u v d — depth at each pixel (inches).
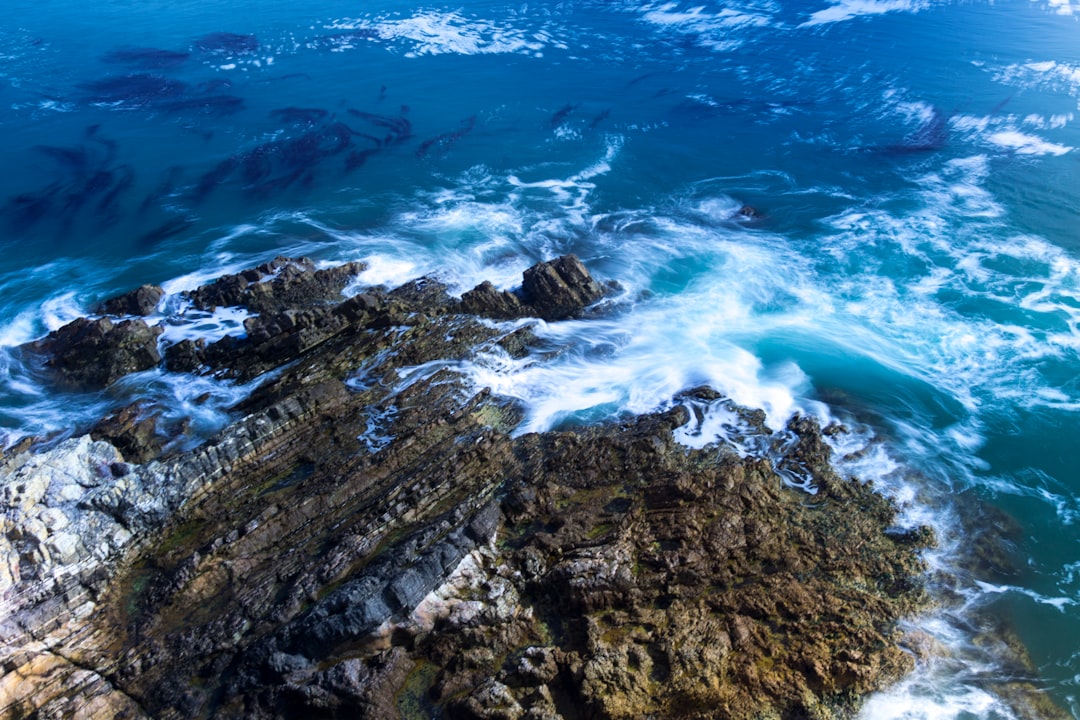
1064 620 617.3
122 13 2701.8
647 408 836.6
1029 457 781.9
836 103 1742.1
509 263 1169.4
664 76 1979.6
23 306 1104.2
